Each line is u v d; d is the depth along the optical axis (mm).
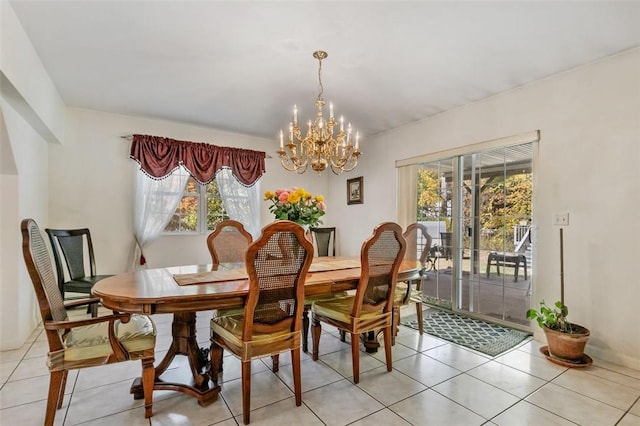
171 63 2516
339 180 5207
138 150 3711
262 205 4746
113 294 1563
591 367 2221
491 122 3139
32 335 2754
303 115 3729
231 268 2359
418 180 3979
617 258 2299
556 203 2637
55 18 1954
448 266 3635
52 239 2910
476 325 3127
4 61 1807
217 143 4363
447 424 1608
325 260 2842
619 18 1909
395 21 1964
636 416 1677
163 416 1671
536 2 1779
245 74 2699
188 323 1925
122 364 2256
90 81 2854
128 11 1885
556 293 2631
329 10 1863
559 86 2635
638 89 2213
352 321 2027
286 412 1712
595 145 2418
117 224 3730
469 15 1901
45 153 3252
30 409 1718
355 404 1787
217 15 1917
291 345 1764
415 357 2398
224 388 1959
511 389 1942
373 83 2867
